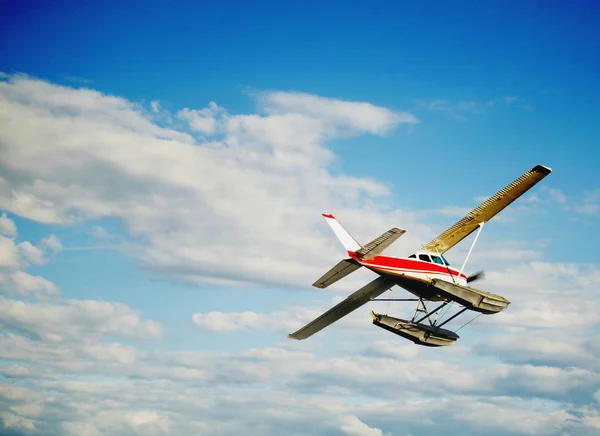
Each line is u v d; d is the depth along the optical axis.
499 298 32.41
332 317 36.78
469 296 31.92
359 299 35.66
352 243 30.41
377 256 31.50
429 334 33.12
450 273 32.94
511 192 32.03
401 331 33.03
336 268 30.70
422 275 32.09
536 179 31.58
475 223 32.94
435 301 33.09
